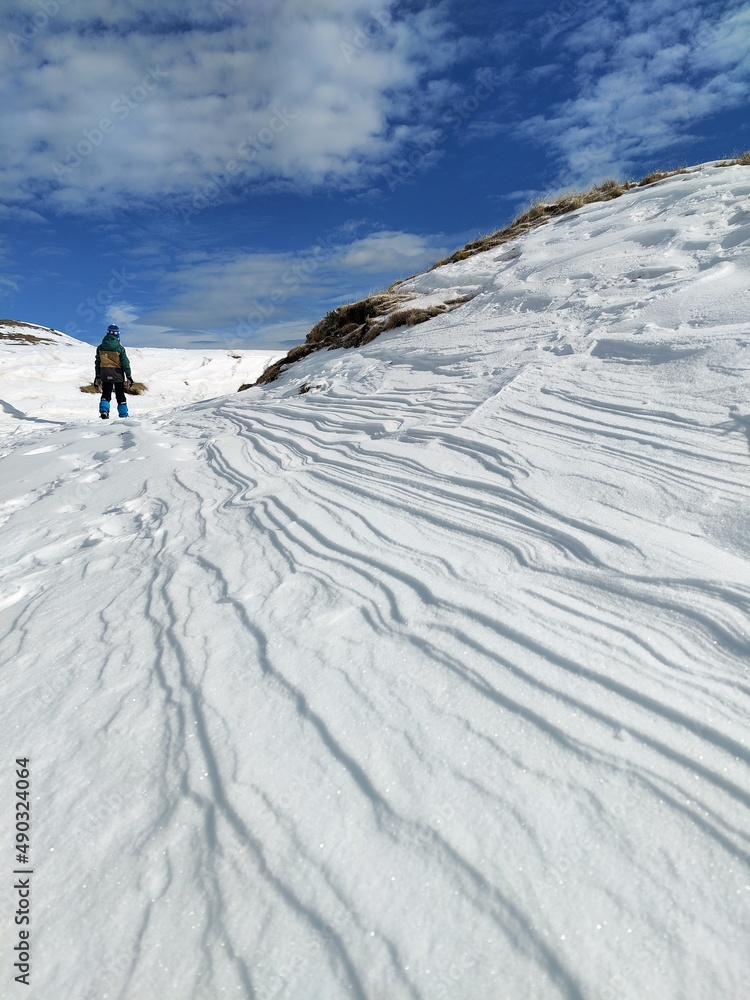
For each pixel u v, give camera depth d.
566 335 5.05
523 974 1.08
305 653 2.04
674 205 7.76
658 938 1.10
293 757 1.61
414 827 1.36
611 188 11.07
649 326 4.45
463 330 6.73
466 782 1.45
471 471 3.33
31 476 6.13
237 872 1.33
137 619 2.52
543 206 11.91
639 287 5.54
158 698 1.95
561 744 1.52
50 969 1.19
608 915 1.14
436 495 3.16
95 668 2.20
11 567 3.47
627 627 1.88
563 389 4.09
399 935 1.16
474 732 1.59
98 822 1.51
